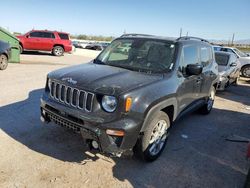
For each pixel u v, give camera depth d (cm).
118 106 320
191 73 443
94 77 359
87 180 334
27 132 453
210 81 613
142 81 365
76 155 390
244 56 1684
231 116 690
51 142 423
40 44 2000
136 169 371
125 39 499
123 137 321
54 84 375
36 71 1125
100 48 3906
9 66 1212
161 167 384
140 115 332
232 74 1052
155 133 385
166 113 409
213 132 552
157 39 472
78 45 4003
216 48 1730
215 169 396
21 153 382
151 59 440
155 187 336
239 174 389
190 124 591
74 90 345
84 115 329
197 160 418
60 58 1905
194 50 514
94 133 321
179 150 448
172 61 431
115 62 455
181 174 372
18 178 324
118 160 389
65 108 350
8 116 521
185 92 458
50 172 343
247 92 1095
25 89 757
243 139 524
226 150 467
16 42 1335
